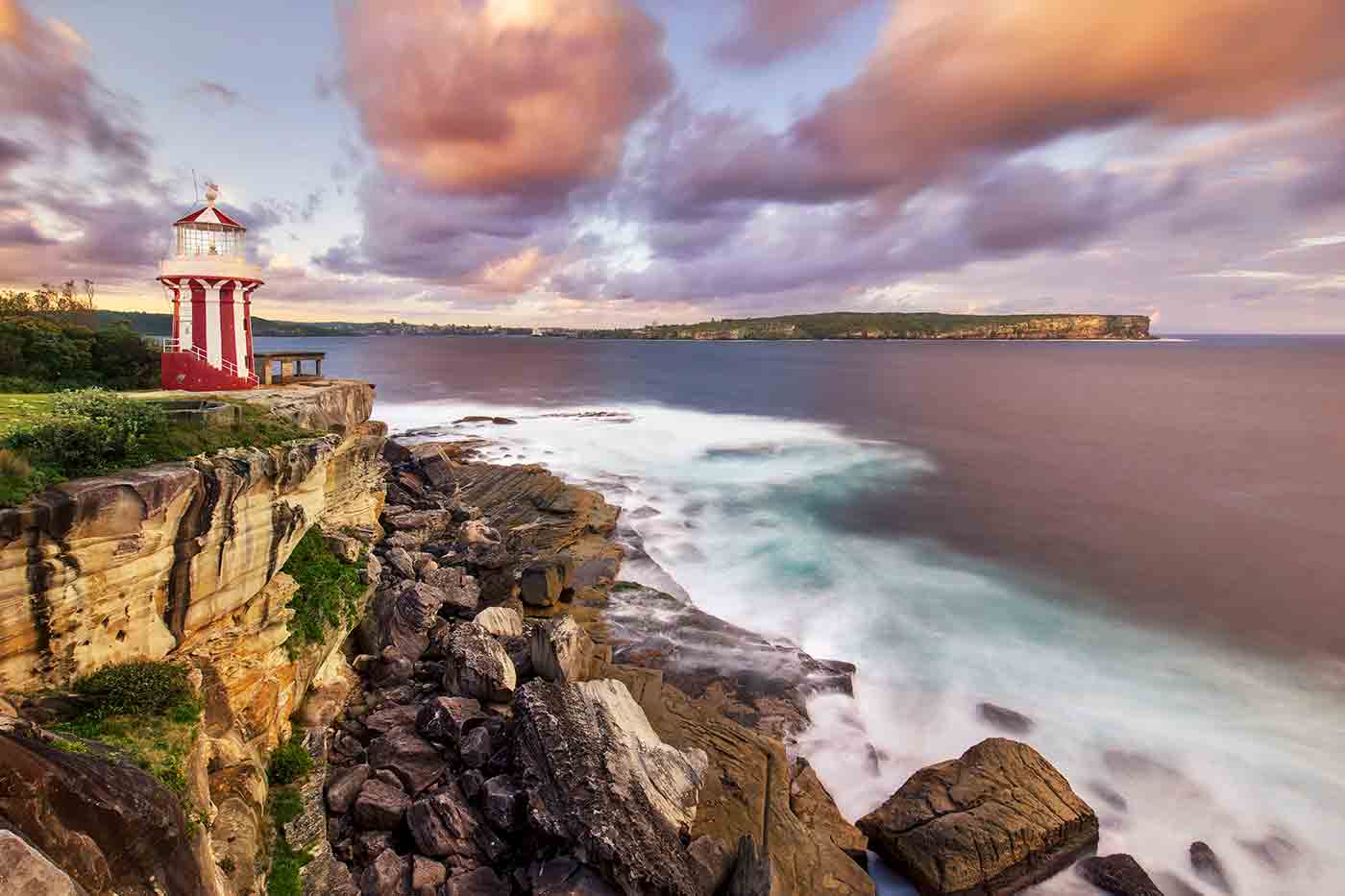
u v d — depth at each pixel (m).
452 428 63.06
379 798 14.36
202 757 11.06
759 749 17.16
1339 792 17.19
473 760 15.46
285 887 12.03
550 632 19.38
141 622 12.22
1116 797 16.92
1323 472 49.47
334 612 18.39
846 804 16.56
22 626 10.30
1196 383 120.06
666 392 101.38
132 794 8.15
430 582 24.92
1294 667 23.05
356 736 16.95
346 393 27.09
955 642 24.50
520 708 16.00
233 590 14.49
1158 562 32.25
